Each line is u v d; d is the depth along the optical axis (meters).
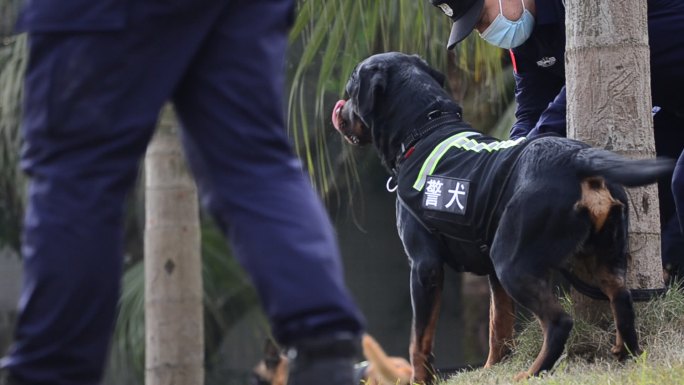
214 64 4.09
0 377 4.07
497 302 8.47
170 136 11.59
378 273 22.14
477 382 8.00
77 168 3.92
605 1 8.27
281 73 4.25
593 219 7.14
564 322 7.24
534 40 9.02
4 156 15.08
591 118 8.32
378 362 9.72
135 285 15.52
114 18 3.88
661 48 8.70
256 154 4.08
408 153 8.23
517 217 7.27
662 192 9.34
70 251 3.88
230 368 20.39
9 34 15.50
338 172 16.66
